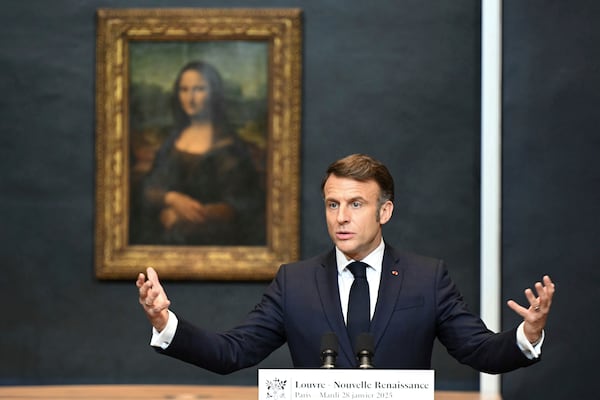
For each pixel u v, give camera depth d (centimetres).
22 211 1148
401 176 1136
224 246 1142
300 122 1136
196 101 1145
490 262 1084
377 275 634
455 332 620
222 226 1141
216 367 602
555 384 1065
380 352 612
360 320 617
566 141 1079
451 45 1137
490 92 1095
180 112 1148
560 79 1082
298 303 630
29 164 1150
